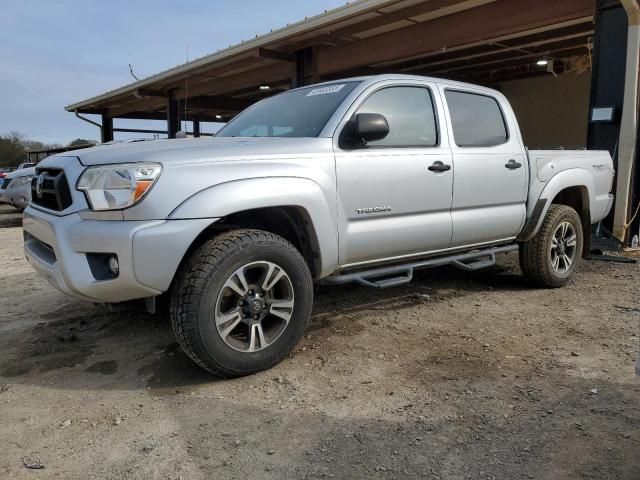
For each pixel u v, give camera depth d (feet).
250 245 10.61
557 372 10.89
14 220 45.06
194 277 10.08
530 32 36.88
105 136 74.54
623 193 24.12
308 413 9.40
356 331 13.50
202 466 7.89
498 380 10.57
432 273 19.86
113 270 9.96
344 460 7.98
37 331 13.84
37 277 20.13
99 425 9.09
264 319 11.48
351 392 10.16
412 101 14.12
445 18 31.94
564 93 50.62
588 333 13.19
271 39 35.83
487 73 52.85
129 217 9.80
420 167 13.56
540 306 15.58
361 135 12.09
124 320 14.56
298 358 11.82
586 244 19.12
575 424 8.85
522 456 7.99
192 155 10.43
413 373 10.96
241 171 10.71
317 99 13.79
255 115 15.17
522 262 17.46
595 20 25.34
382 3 28.43
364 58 36.40
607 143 25.39
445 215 14.38
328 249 11.98
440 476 7.57
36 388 10.55
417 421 9.06
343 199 12.23
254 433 8.78
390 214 13.14
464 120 15.28
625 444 8.24
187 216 9.98
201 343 10.12
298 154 11.59
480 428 8.80
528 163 16.52
